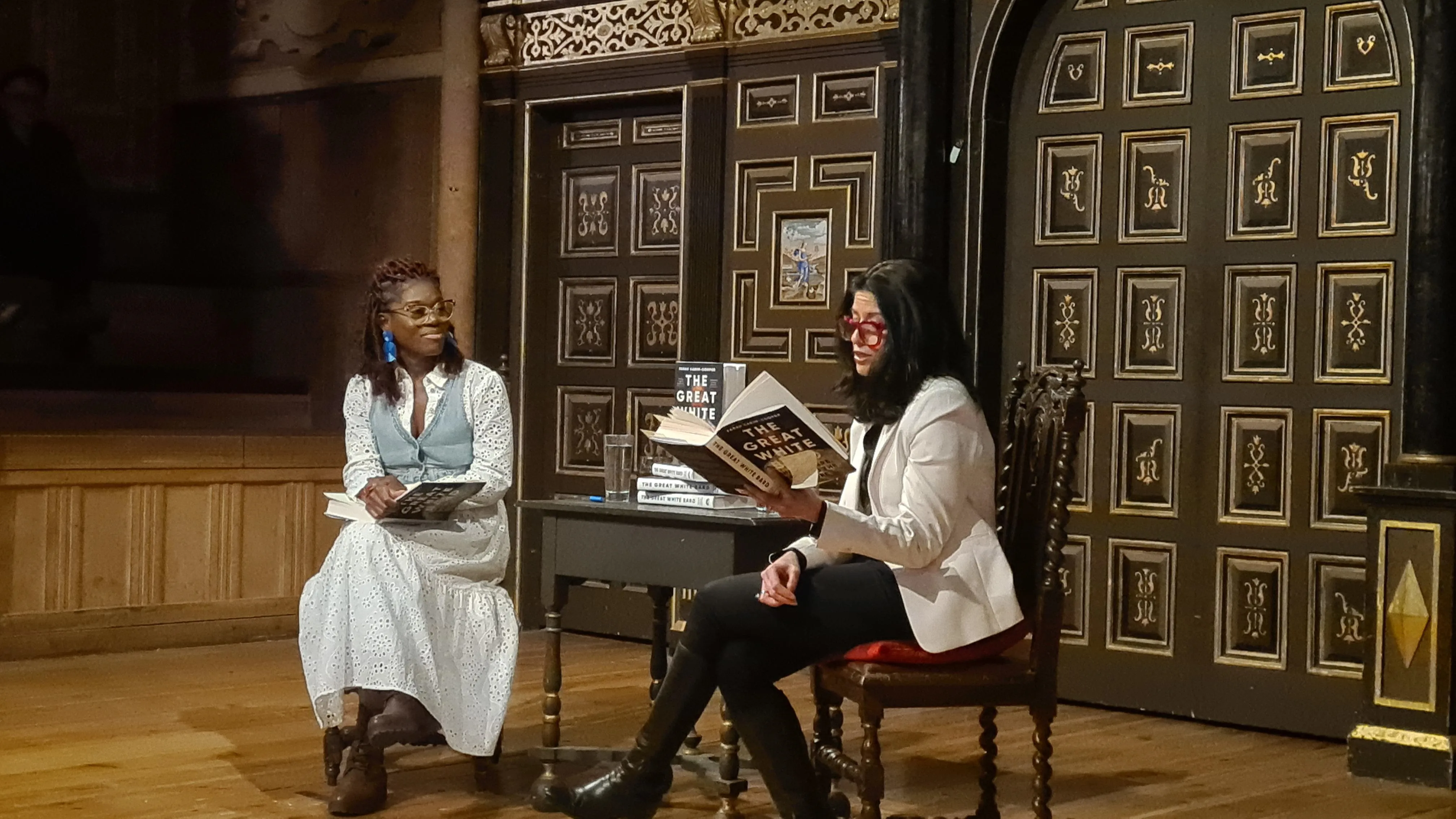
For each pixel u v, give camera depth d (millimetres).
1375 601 4582
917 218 5691
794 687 5949
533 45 7191
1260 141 5199
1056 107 5625
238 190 8172
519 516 7262
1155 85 5422
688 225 6668
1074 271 5598
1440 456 4520
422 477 4160
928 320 3320
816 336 6336
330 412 7863
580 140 7199
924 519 3182
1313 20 5082
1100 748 4895
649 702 5406
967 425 3256
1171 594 5398
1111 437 5527
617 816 3303
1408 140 4887
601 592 7020
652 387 6938
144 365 7996
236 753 4539
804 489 3127
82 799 3963
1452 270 4512
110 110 7988
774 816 3916
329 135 7902
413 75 7527
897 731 5090
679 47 6668
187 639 6496
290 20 8023
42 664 6012
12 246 7629
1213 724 5328
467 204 7312
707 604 3240
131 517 6340
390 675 3793
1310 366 5102
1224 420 5281
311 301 7938
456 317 7309
